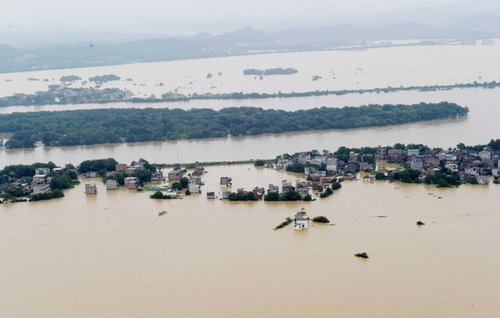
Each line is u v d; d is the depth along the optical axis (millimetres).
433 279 148250
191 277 153750
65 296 147625
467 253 162000
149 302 142750
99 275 157375
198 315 136500
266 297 142625
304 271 154375
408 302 138625
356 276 150875
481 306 136250
